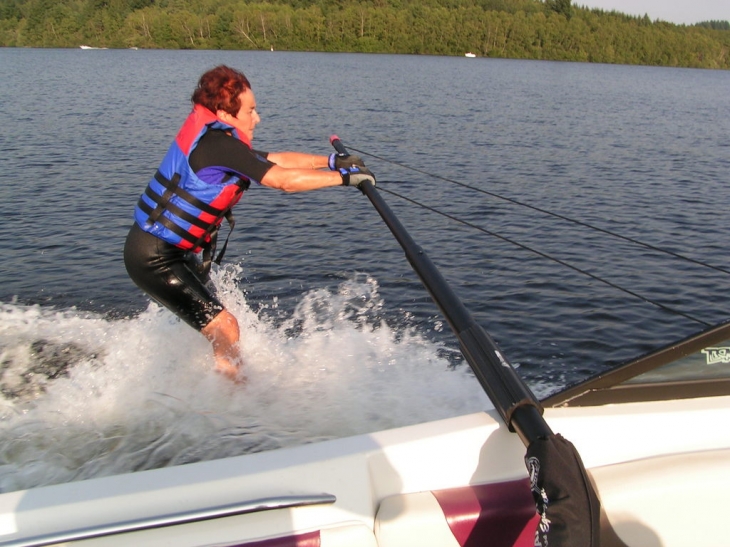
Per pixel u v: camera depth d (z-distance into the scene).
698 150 16.91
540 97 31.30
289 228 8.66
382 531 1.84
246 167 3.29
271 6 76.38
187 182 3.37
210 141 3.33
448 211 9.71
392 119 20.70
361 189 3.45
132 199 10.15
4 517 1.73
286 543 1.75
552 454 1.67
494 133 18.61
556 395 2.12
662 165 14.43
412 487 1.96
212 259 3.72
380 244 8.00
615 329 5.68
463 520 1.88
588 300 6.27
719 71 84.12
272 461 1.90
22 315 5.55
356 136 17.19
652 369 2.09
